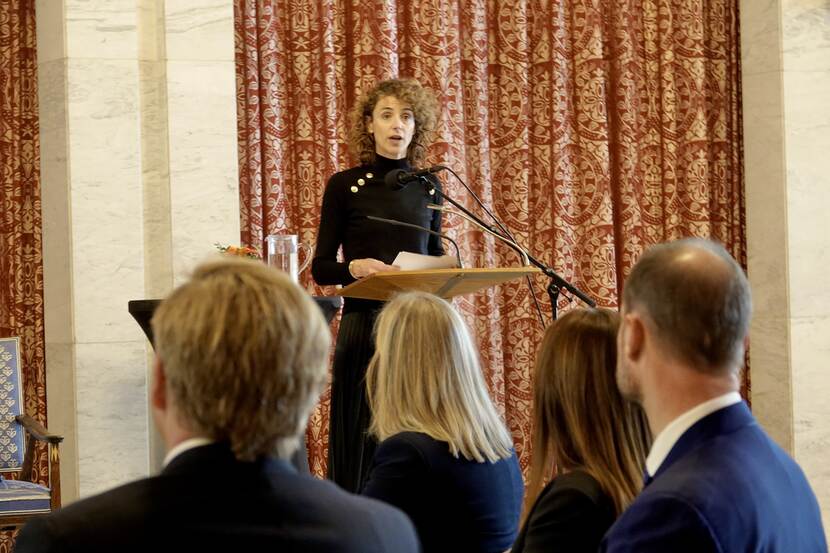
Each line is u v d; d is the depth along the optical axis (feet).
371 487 12.75
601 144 31.19
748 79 32.07
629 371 8.58
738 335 8.18
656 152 31.99
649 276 8.34
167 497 6.81
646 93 32.01
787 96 31.37
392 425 13.32
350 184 23.02
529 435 30.83
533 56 31.53
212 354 6.91
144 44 27.40
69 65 26.61
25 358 28.78
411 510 12.66
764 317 31.83
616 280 31.45
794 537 7.95
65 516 6.63
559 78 31.19
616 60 31.71
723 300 8.13
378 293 20.30
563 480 10.00
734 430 8.14
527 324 31.04
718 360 8.15
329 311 21.58
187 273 8.14
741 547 7.48
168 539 6.66
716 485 7.64
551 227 31.17
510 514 13.12
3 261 28.73
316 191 29.48
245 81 29.09
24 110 28.81
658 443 8.29
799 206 31.45
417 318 13.51
